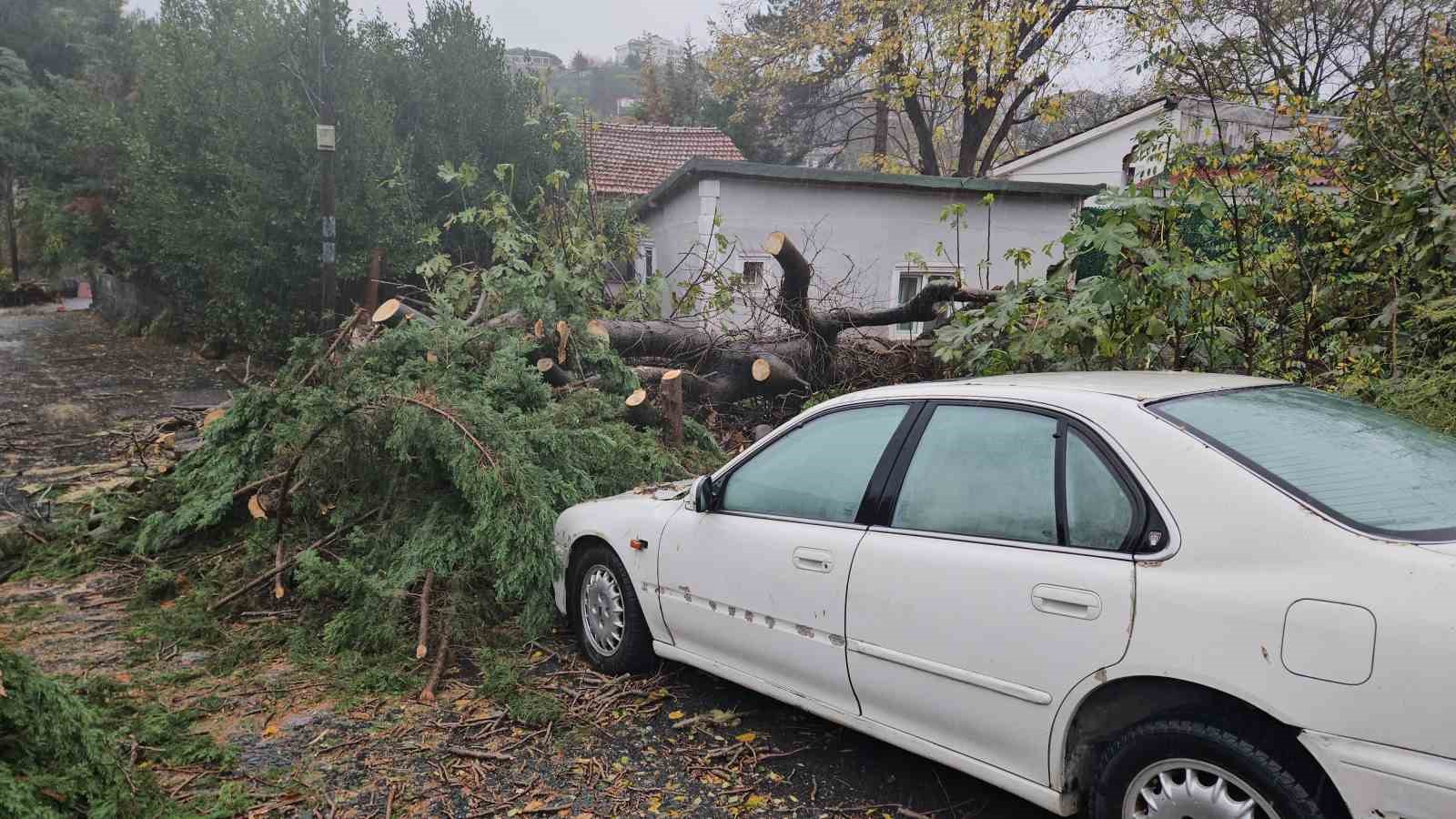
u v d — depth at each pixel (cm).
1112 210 536
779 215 1391
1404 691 205
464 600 496
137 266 1991
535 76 1752
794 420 379
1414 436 294
